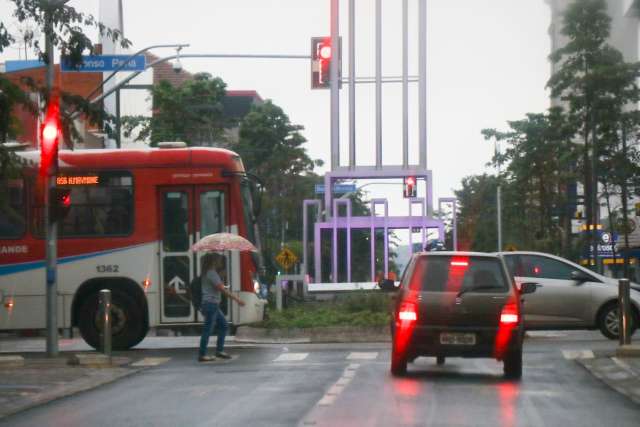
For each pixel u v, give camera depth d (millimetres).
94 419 33219
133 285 63812
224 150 64750
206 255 55500
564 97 129625
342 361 53156
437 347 43812
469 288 44094
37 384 44281
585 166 130125
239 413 33469
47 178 55906
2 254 64125
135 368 51750
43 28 52750
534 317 68562
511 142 157625
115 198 64250
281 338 71125
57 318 59500
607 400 36531
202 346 55062
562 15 130375
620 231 128875
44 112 55656
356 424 30594
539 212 162375
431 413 32969
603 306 68688
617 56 128250
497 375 45969
